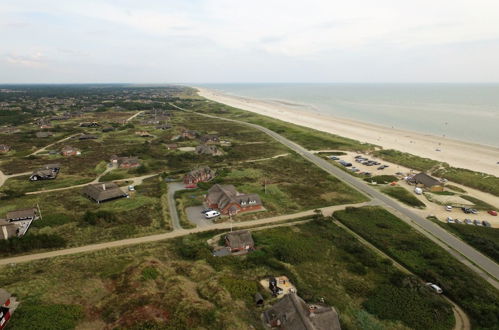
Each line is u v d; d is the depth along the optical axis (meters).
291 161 124.00
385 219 73.88
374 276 52.47
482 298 46.59
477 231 68.81
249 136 172.12
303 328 36.25
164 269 49.91
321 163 122.19
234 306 42.16
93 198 82.31
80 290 44.12
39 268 51.12
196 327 37.03
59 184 95.06
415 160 126.94
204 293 44.81
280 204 82.06
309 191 91.62
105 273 49.25
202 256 55.88
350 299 46.38
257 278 50.50
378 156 134.75
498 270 55.09
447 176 108.50
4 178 100.75
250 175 105.62
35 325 36.22
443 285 49.19
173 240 62.41
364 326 40.59
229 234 60.47
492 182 101.25
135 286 44.31
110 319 37.91
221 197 78.31
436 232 68.62
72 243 60.25
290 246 60.34
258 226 69.50
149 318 37.38
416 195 91.88
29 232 64.25
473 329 41.31
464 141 162.88
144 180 100.50
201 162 121.31
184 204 80.56
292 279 50.03
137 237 63.22
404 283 49.34
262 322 40.16
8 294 40.09
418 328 41.00
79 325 36.97
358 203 83.88
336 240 63.66
